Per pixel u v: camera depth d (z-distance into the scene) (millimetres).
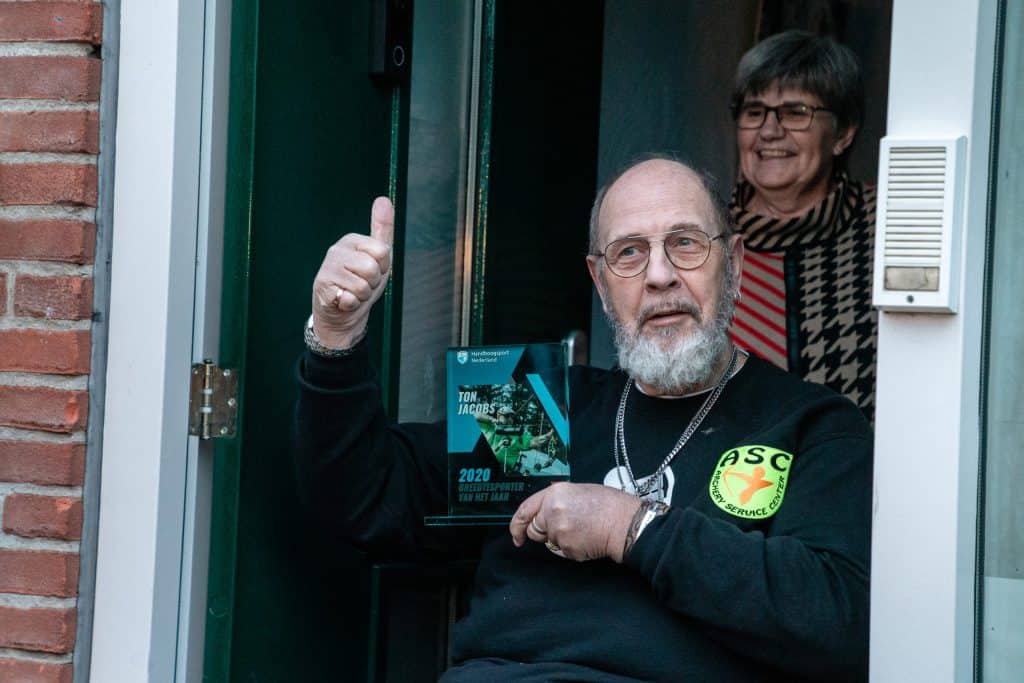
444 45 2643
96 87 1978
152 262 1981
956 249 1538
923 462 1573
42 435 1972
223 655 2062
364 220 2408
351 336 2053
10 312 1979
